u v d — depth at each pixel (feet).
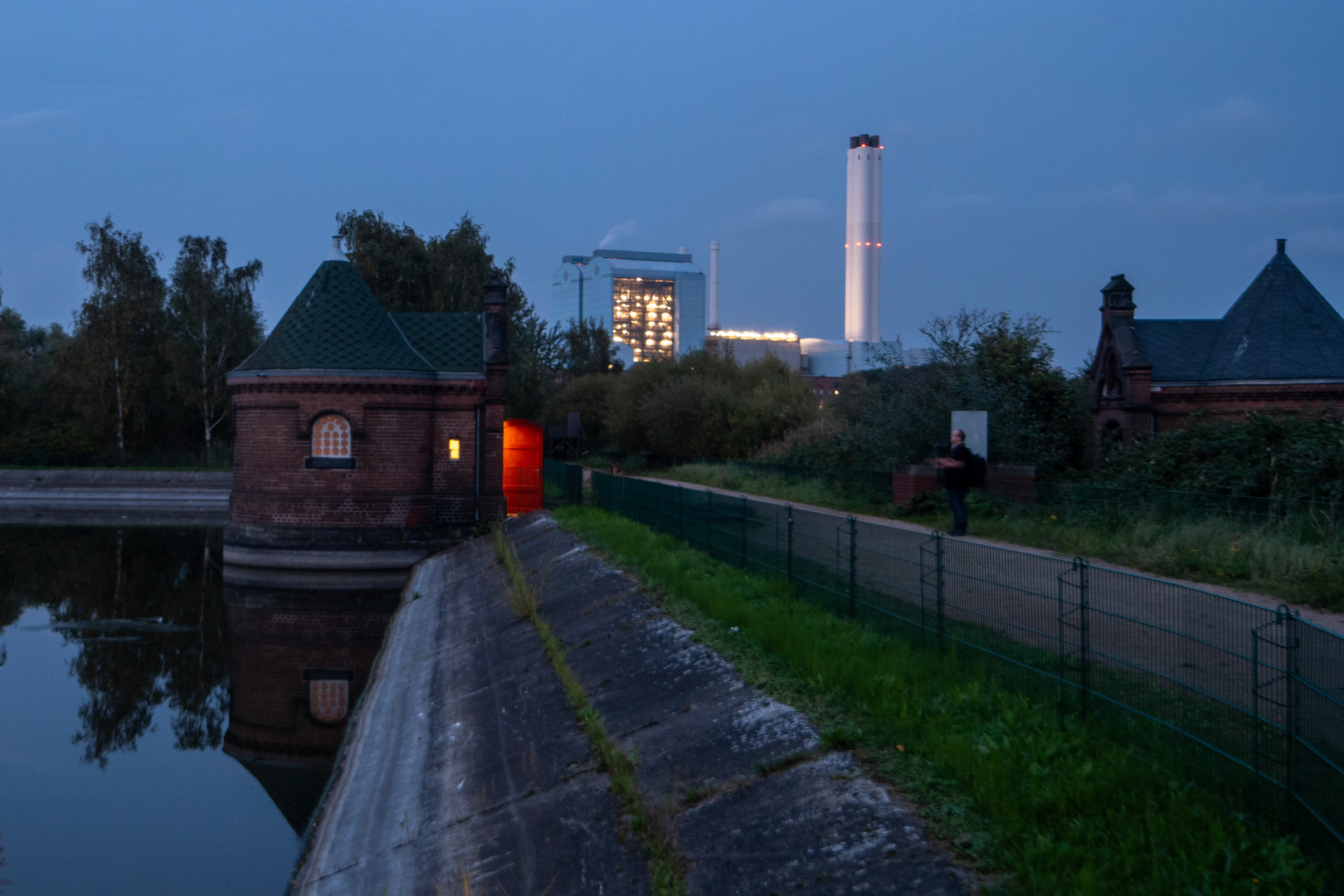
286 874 35.19
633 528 77.51
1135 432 91.86
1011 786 20.04
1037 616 27.27
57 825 39.96
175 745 51.49
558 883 24.89
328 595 91.35
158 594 93.25
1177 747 21.15
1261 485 60.08
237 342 219.20
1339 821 16.30
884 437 92.89
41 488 199.62
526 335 227.40
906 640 33.30
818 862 20.43
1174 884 15.87
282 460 100.12
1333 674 16.83
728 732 28.94
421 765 38.27
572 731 35.27
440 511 103.91
